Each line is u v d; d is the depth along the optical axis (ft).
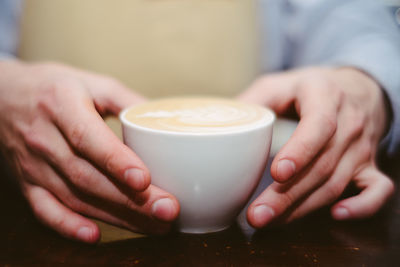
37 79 1.30
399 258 1.04
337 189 1.19
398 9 2.70
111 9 2.01
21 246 1.08
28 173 1.18
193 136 1.01
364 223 1.18
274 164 1.06
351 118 1.22
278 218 1.16
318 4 2.06
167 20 2.05
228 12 2.09
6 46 2.07
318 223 1.18
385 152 1.54
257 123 1.10
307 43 2.13
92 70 2.09
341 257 1.04
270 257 1.04
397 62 1.52
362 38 1.76
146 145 1.05
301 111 1.20
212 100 1.32
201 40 2.10
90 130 1.04
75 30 2.03
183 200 1.09
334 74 1.46
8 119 1.23
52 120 1.11
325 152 1.14
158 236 1.13
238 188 1.09
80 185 1.09
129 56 2.08
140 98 1.45
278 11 2.25
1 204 1.27
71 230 1.09
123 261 1.03
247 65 2.24
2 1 2.02
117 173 1.02
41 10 2.04
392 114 1.46
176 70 2.13
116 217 1.14
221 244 1.09
